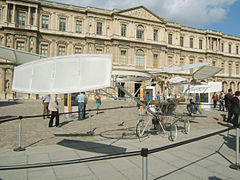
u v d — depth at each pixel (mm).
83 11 43750
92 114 16172
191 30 55281
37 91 3119
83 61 3127
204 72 8766
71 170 4715
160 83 8828
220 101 21500
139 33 47719
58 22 42344
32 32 39344
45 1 42000
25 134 8391
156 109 8680
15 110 18109
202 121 12961
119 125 10797
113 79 5418
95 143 6969
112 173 4562
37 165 2688
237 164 4938
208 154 6016
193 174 4562
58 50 42344
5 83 37438
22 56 4730
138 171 4688
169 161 5402
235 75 61750
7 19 38125
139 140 7262
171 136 7332
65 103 13805
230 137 8234
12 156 5562
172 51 51969
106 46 45125
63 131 9117
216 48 58375
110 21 45656
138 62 47375
